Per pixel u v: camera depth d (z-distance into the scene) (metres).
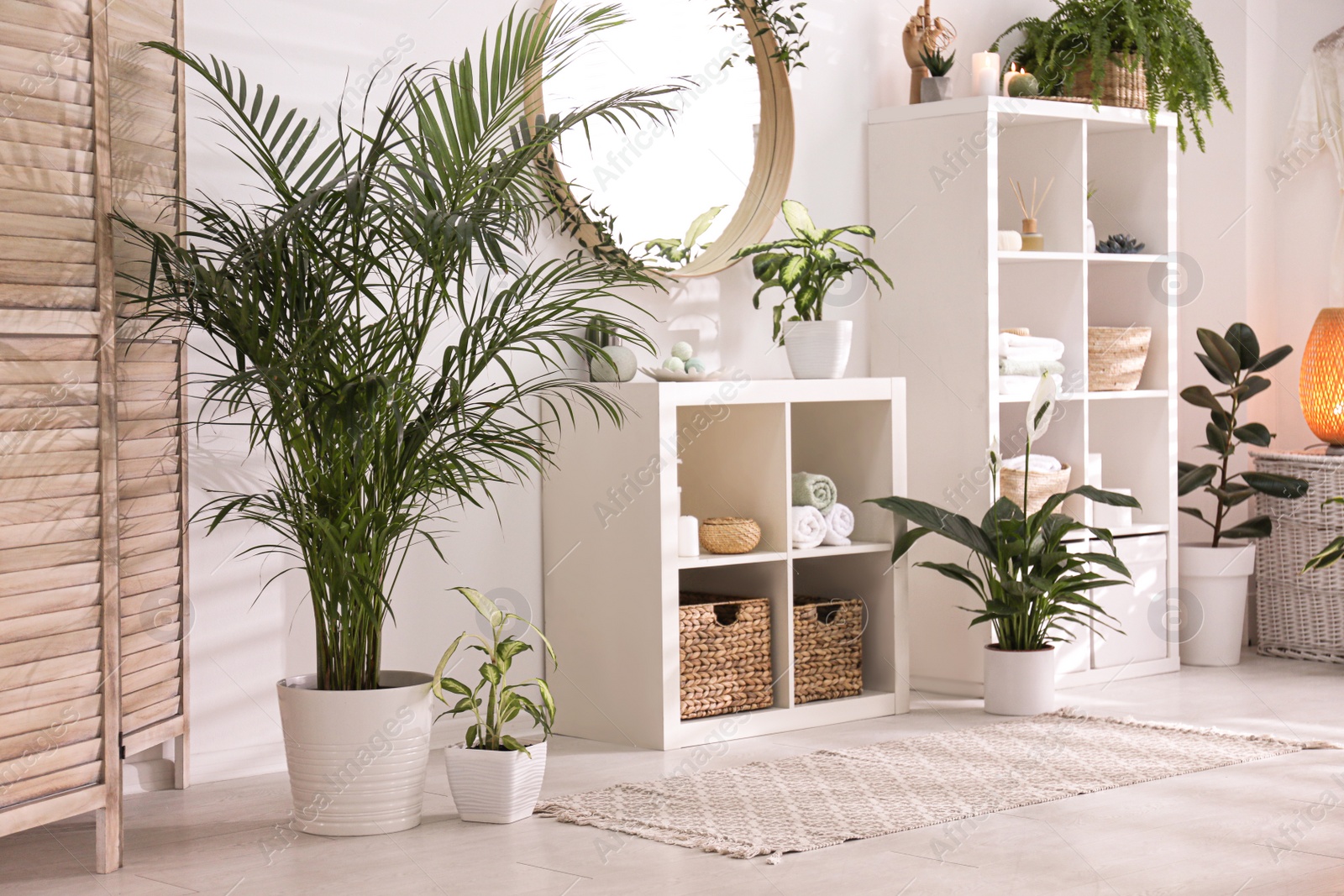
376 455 2.69
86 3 2.51
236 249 2.63
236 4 3.18
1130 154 4.57
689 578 4.00
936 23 4.33
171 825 2.82
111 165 2.63
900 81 4.47
